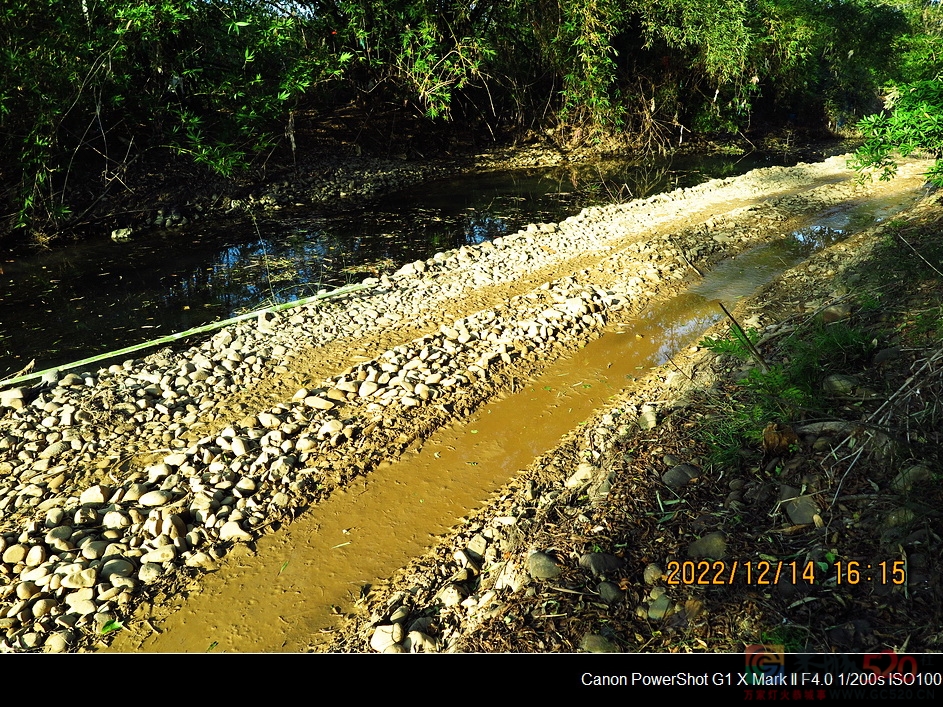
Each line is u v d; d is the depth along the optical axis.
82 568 3.66
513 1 15.55
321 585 3.68
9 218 10.06
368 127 15.56
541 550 3.57
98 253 9.50
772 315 6.29
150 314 7.34
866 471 3.44
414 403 5.17
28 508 4.14
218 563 3.82
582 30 15.86
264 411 5.09
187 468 4.43
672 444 4.28
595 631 2.98
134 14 10.45
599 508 3.80
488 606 3.33
